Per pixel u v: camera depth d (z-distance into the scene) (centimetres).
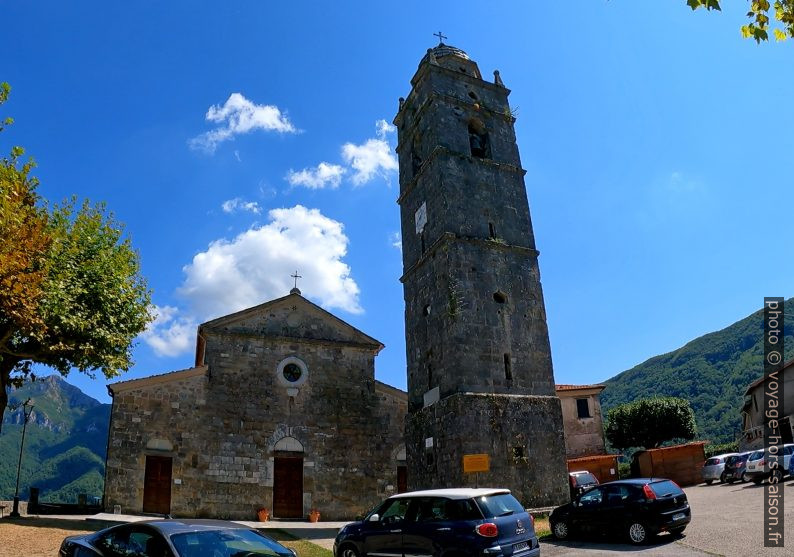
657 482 1688
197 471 2973
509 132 3134
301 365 3362
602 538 1723
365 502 3228
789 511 1894
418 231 2981
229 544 916
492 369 2525
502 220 2859
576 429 4219
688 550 1460
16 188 1670
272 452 3144
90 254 2438
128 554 905
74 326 2144
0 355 2122
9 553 1534
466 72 3250
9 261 1595
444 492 1294
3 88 1554
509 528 1211
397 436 3416
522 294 2738
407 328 2962
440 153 2856
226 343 3259
